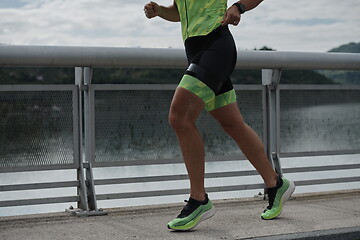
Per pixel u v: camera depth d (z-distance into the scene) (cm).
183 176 445
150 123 441
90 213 403
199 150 348
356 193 489
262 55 447
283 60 453
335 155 499
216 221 375
